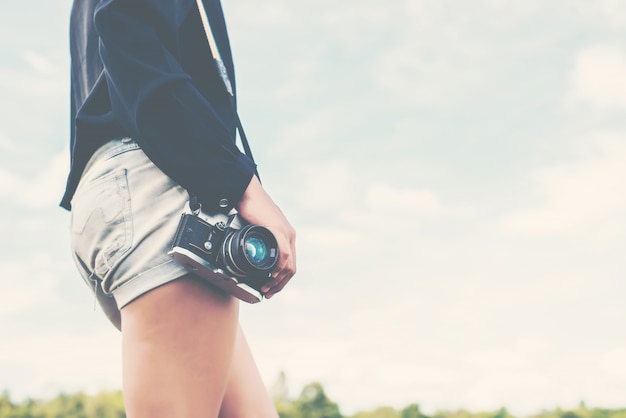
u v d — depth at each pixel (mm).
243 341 1939
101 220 1466
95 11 1505
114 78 1448
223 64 1623
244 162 1470
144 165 1469
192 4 1586
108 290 1497
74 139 1729
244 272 1404
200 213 1425
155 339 1429
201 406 1452
